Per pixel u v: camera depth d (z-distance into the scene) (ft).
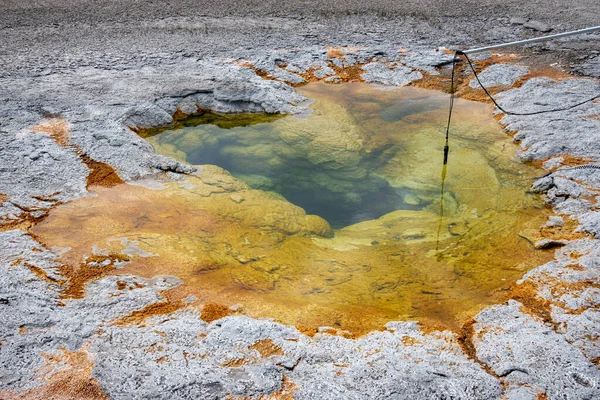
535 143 12.27
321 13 19.94
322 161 13.08
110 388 6.41
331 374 6.75
